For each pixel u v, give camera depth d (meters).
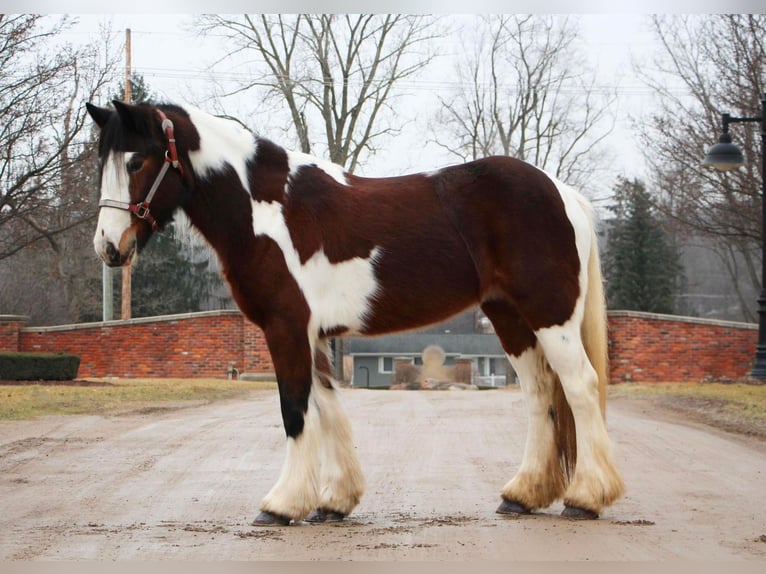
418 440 11.96
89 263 39.59
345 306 6.99
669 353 28.50
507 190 7.01
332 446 7.08
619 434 12.40
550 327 6.92
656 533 6.46
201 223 7.16
